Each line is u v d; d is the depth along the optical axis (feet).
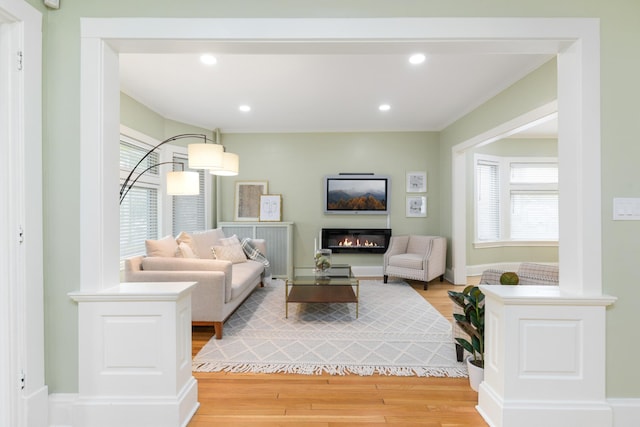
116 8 5.56
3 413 4.94
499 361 5.53
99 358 5.46
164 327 5.45
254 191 18.04
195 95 12.64
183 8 5.60
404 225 18.03
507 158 18.70
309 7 5.64
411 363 7.79
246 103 13.61
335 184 17.95
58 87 5.53
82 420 5.39
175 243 11.67
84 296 5.36
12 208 4.97
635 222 5.55
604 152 5.53
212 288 9.10
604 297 5.33
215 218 17.80
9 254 4.95
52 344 5.52
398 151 18.02
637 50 5.56
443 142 17.43
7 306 4.95
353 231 17.92
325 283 11.00
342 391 6.60
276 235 17.12
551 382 5.40
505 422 5.31
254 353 8.28
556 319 5.40
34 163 5.22
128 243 12.82
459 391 6.63
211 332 9.71
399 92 12.30
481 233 18.33
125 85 11.63
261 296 13.73
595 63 5.51
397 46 5.80
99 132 5.54
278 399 6.31
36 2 5.30
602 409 5.35
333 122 16.63
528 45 5.74
